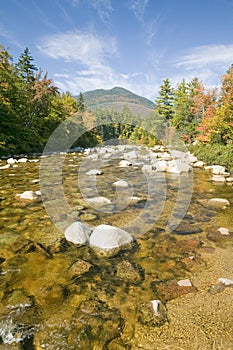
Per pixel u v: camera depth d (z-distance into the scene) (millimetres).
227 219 4082
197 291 2143
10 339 1596
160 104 26000
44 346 1550
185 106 22469
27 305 1905
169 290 2152
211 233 3469
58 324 1722
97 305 1932
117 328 1704
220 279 2312
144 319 1794
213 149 12188
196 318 1814
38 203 4715
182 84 28656
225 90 12641
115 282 2258
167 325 1745
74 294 2062
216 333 1676
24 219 3816
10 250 2805
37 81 18844
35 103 18516
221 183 7250
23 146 15625
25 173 8180
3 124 14266
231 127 12172
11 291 2072
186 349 1550
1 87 14203
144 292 2117
